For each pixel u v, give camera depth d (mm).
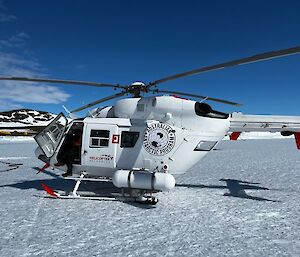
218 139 6680
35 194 6762
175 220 4895
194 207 5734
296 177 9656
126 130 6387
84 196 6508
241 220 4918
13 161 14711
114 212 5340
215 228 4500
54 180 8930
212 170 11516
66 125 6512
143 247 3732
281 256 3479
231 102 7039
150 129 6324
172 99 6453
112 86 6816
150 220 4883
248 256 3479
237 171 11195
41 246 3736
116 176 5980
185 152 6352
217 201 6246
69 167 6609
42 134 6715
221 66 5051
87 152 6441
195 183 8562
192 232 4312
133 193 6312
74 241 3916
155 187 5770
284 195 6898
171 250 3646
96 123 6520
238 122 6832
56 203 5934
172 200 6320
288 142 35625
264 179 9305
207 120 6477
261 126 6816
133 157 6316
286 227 4562
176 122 6418
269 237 4121
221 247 3752
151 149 6277
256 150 22453
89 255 3477
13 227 4457
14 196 6547
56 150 6512
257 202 6168
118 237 4082
